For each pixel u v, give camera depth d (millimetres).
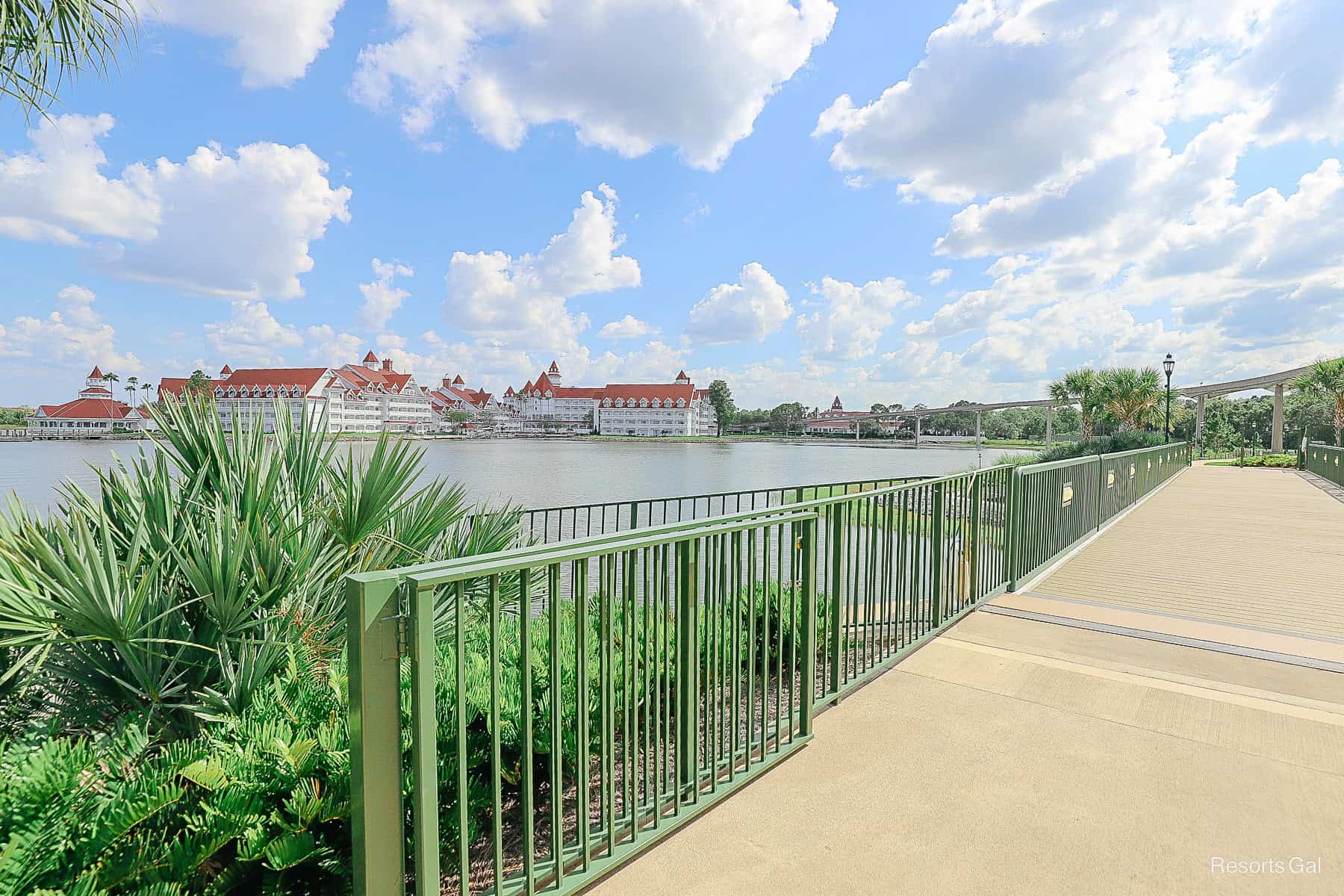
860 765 2623
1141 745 2781
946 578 4523
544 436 145500
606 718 1926
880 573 3715
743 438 139375
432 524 3395
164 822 1756
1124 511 10938
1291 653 3926
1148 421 35938
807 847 2092
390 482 3010
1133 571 6277
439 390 179250
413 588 1395
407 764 2029
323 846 1786
